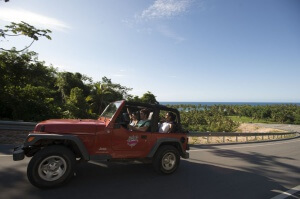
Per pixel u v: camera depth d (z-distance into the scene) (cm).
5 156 645
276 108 10819
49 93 1966
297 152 1250
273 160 935
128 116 549
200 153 973
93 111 3603
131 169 608
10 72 1662
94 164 627
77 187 456
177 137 606
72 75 4147
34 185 429
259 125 6106
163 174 581
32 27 1185
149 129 566
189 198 448
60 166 449
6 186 435
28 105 1553
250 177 632
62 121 498
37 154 428
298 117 8575
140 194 448
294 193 516
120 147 514
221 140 1805
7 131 988
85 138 478
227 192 498
